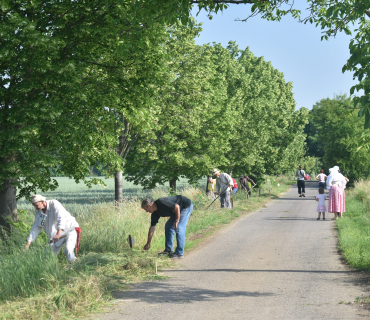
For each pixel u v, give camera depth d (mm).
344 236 10703
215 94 22922
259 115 29750
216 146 22938
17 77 9070
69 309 5438
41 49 8719
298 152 55062
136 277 7273
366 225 12633
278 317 5059
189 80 19812
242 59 35156
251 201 23688
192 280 7062
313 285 6594
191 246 10398
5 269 6531
